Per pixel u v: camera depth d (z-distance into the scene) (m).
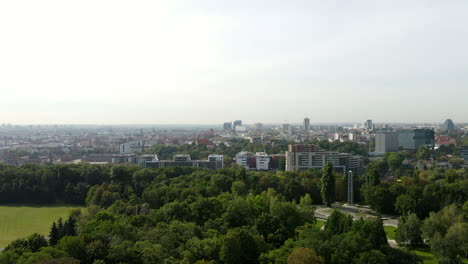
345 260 169.50
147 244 174.38
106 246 172.88
